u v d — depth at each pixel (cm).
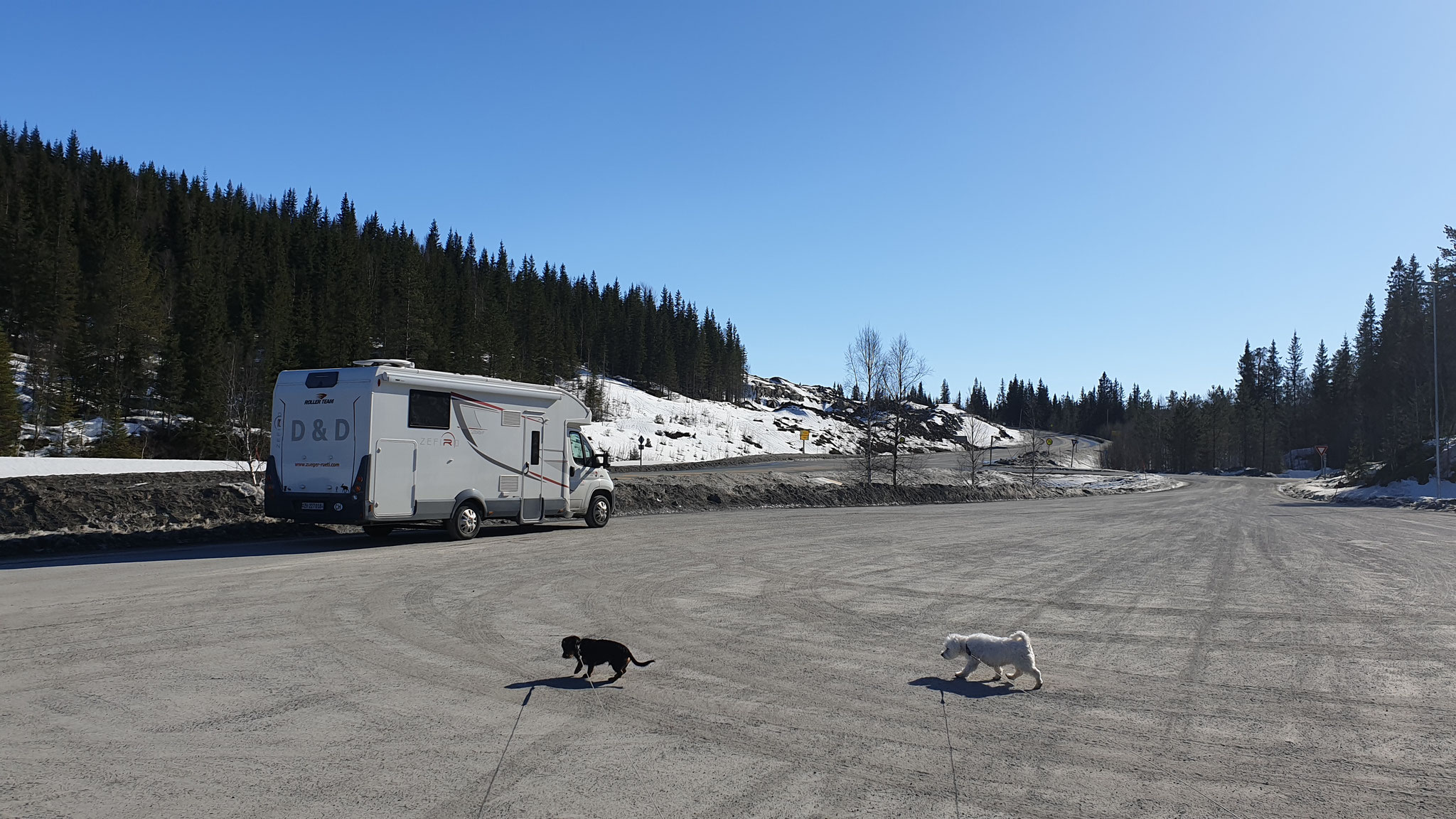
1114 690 655
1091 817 412
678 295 15738
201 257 8144
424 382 1558
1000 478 4981
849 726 553
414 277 7825
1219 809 424
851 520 2344
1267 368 13425
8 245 6469
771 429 11400
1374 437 8781
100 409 5097
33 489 1664
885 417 4300
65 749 488
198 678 643
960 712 588
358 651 732
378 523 1492
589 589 1079
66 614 875
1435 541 1966
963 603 1038
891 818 406
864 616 939
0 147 10300
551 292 13088
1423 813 420
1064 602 1054
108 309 5962
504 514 1717
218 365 5238
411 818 398
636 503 2584
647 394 11906
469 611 923
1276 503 4081
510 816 401
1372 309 9975
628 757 486
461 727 535
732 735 529
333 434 1495
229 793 426
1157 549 1734
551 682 647
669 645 782
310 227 10562
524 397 1766
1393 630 898
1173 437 10762
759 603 1009
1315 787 455
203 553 1412
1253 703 621
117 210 9319
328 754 483
